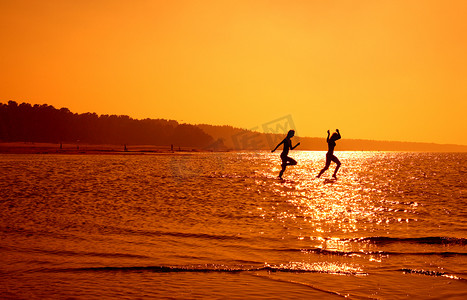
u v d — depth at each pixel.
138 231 24.42
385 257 19.38
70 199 37.19
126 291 14.71
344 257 19.44
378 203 38.06
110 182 54.88
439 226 26.89
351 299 14.21
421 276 16.66
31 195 39.38
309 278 16.36
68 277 16.09
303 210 33.34
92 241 21.78
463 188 53.88
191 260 18.69
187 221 27.91
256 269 17.50
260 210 33.12
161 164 108.00
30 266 17.36
